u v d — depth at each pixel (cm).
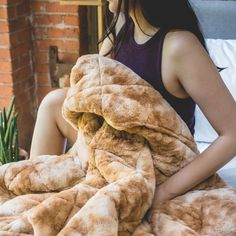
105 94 125
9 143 221
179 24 128
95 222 107
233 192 123
